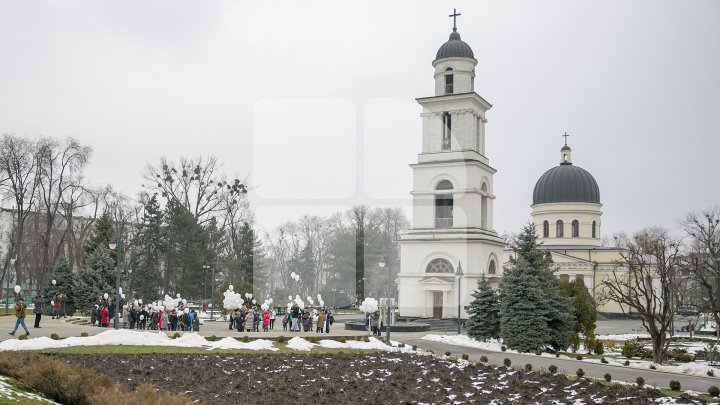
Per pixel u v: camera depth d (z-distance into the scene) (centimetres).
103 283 6103
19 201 6431
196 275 6762
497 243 5675
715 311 3528
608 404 1767
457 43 6206
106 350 2434
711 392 2038
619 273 8719
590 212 9200
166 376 2002
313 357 2519
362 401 1722
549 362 2972
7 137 6344
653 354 3547
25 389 1392
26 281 9531
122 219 7594
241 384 1922
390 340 3234
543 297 3484
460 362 2547
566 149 9638
